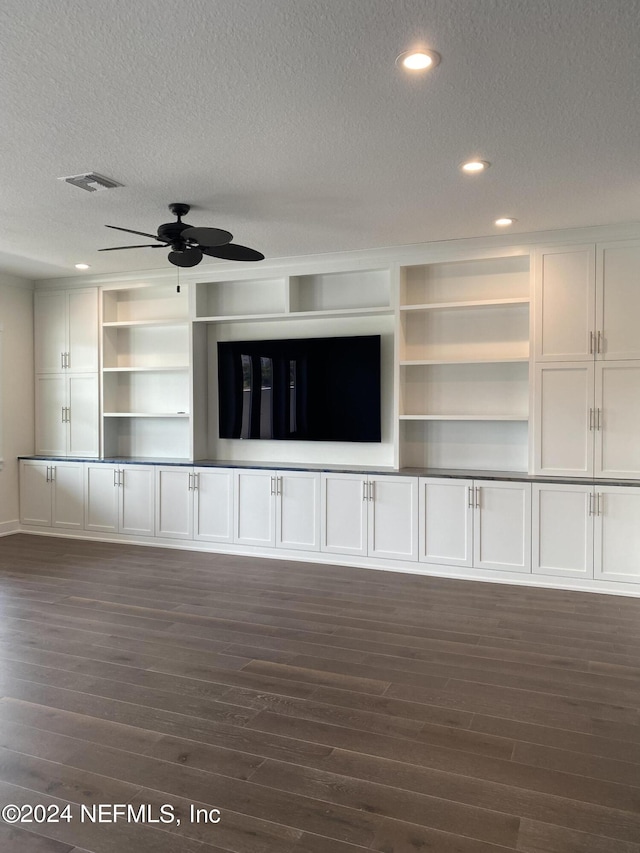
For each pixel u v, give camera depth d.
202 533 5.77
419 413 5.41
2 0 1.97
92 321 6.34
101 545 5.98
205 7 2.02
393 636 3.62
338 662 3.25
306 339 5.71
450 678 3.06
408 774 2.26
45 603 4.20
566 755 2.38
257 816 2.03
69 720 2.65
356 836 1.94
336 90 2.57
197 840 1.92
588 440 4.66
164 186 3.70
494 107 2.72
